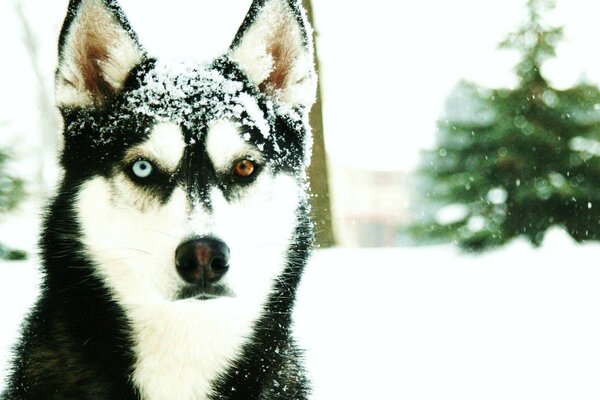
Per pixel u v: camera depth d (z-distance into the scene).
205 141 0.75
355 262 1.81
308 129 0.84
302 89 0.83
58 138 0.78
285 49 0.83
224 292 0.70
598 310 1.38
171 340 0.74
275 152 0.79
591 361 1.09
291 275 0.79
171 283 0.70
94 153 0.75
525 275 1.79
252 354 0.76
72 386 0.73
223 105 0.77
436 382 0.99
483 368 1.06
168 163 0.74
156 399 0.74
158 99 0.76
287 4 0.82
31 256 0.79
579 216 2.79
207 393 0.75
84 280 0.74
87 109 0.77
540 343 1.17
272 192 0.78
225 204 0.73
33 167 2.69
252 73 0.82
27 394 0.73
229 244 0.70
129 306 0.74
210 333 0.75
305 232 0.80
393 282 1.59
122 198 0.74
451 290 1.55
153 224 0.72
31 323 0.76
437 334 1.20
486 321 1.29
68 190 0.75
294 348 0.80
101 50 0.79
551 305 1.42
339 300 1.39
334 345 1.13
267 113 0.80
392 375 1.00
